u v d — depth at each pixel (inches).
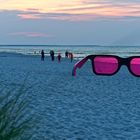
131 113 645.9
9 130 185.2
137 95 919.0
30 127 226.7
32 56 3900.1
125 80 1339.8
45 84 1107.9
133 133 489.4
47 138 422.9
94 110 665.6
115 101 800.9
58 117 569.0
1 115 185.0
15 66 2027.6
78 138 450.6
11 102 195.9
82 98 832.9
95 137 461.4
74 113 619.8
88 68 1958.7
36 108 632.4
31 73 1529.3
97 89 1037.2
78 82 1223.5
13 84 988.6
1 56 3730.3
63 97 826.8
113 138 459.8
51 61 2898.6
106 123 549.3
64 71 1747.0
